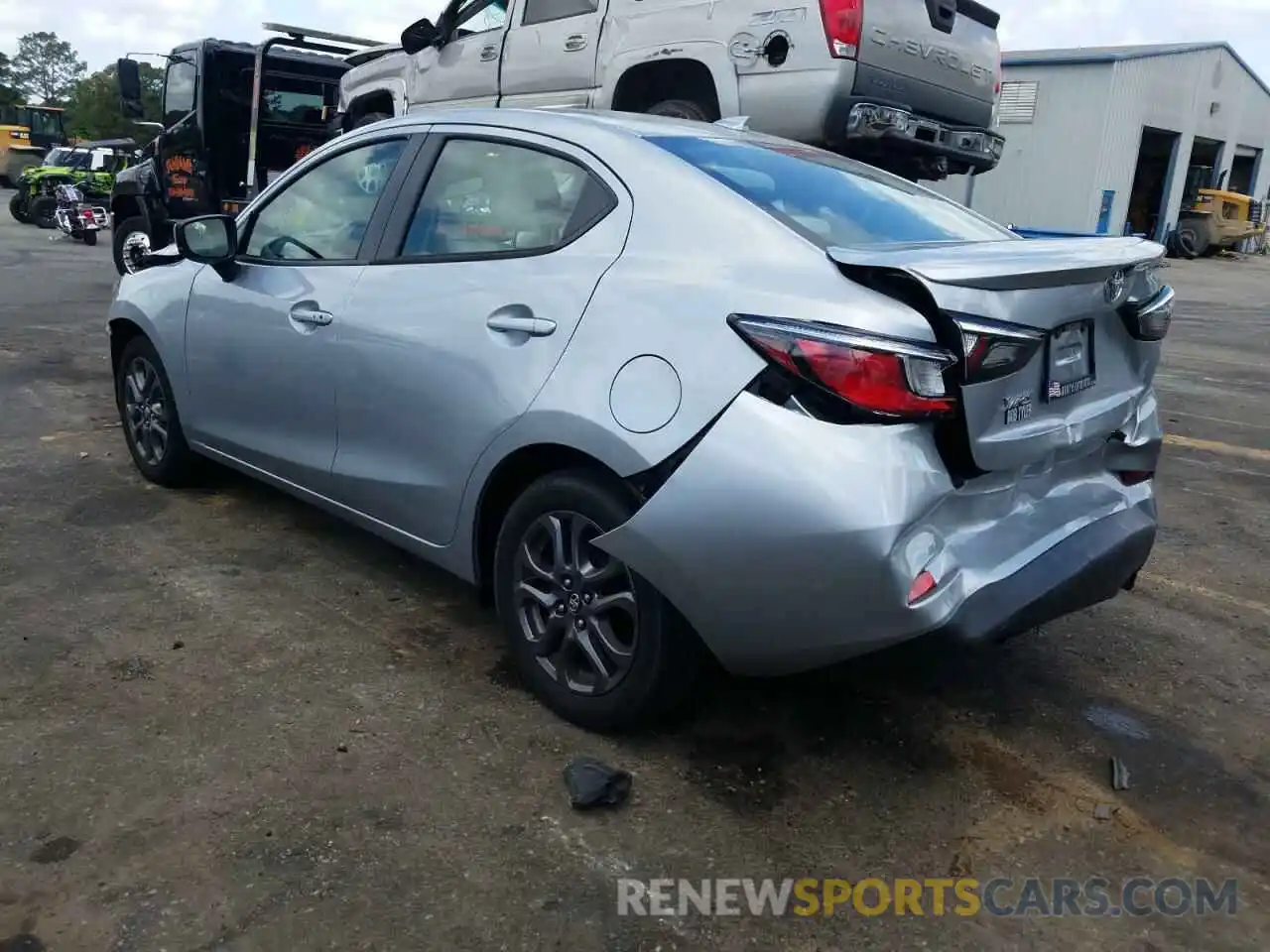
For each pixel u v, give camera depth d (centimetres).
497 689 327
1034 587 273
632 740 304
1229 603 431
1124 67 2762
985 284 253
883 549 242
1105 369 307
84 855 243
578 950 225
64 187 1928
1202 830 280
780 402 253
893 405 245
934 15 666
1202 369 1011
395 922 229
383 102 933
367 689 323
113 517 456
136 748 285
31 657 329
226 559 416
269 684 322
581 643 301
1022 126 2902
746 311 261
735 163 322
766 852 260
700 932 232
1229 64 3247
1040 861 264
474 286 324
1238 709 345
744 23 642
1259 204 3192
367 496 361
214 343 424
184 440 473
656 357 271
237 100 1133
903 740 314
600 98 720
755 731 313
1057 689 350
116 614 363
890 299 252
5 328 913
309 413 381
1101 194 2852
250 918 227
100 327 943
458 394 318
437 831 259
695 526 260
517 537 313
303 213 404
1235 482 610
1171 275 2339
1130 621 409
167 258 477
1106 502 321
